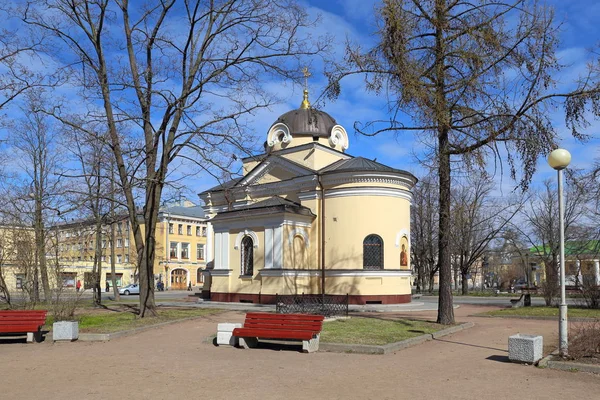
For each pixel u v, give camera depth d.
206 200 36.03
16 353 12.41
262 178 32.88
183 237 71.00
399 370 10.01
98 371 10.04
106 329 15.86
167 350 12.63
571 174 16.05
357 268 27.89
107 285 58.84
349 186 28.59
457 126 15.70
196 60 19.94
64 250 31.78
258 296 28.30
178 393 8.21
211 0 19.27
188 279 70.88
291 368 10.20
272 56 19.36
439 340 14.05
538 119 14.86
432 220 50.06
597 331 12.19
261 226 28.91
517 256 69.62
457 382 8.97
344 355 11.73
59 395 8.14
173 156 19.28
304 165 31.59
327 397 7.94
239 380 9.12
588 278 24.03
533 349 10.48
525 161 15.07
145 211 20.28
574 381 9.01
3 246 23.61
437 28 15.83
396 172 28.55
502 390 8.39
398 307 26.59
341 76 16.38
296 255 28.61
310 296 26.70
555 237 47.00
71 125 18.84
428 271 53.28
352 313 22.42
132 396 8.04
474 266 67.38
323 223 29.30
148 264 19.88
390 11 14.98
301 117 33.78
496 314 21.98
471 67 15.24
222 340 13.27
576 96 14.43
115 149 19.81
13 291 28.73
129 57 19.88
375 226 28.19
